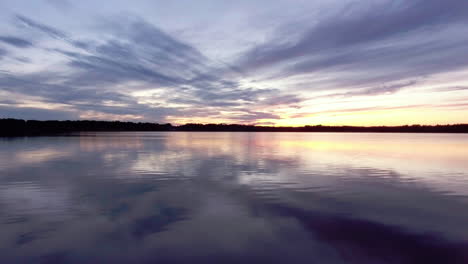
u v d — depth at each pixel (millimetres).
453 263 5703
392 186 11875
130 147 33281
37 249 6152
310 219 7945
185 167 17000
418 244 6453
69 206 8984
